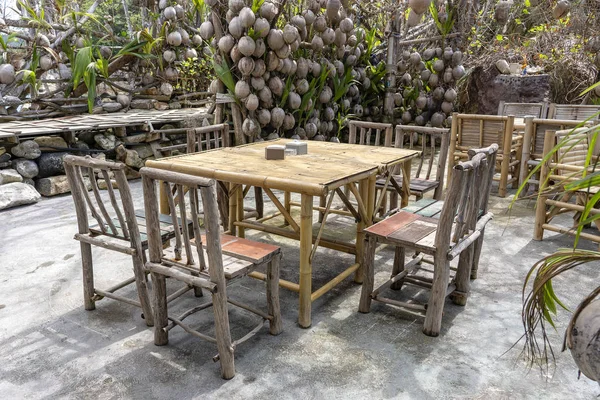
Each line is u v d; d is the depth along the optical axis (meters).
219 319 1.78
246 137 5.48
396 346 2.08
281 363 1.94
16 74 5.57
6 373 1.86
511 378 1.86
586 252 1.26
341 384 1.81
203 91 7.85
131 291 2.60
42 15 5.80
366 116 7.56
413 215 2.57
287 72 5.45
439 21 6.82
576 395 1.76
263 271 2.86
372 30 7.18
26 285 2.65
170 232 2.31
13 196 4.14
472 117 4.54
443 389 1.78
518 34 8.31
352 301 2.52
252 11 4.91
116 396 1.73
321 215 3.81
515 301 2.50
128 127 5.42
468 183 2.08
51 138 4.67
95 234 2.31
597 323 1.22
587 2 7.50
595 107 5.43
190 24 7.18
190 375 1.86
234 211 3.19
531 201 4.44
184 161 2.67
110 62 6.50
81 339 2.11
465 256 2.38
